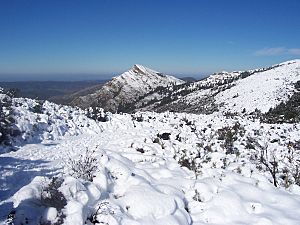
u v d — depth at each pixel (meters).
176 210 6.95
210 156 12.95
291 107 67.25
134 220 6.22
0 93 18.19
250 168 11.24
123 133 19.95
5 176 8.75
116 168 8.36
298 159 15.30
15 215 5.53
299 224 6.86
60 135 16.48
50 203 5.88
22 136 13.80
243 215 7.25
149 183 8.15
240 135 20.22
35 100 20.28
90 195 6.59
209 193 8.12
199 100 147.50
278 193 8.55
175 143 15.66
